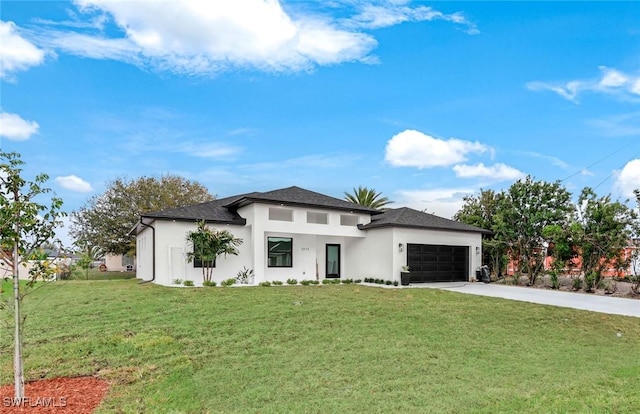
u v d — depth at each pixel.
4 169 5.70
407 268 21.11
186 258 19.80
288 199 21.55
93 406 5.93
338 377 7.20
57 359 7.98
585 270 20.47
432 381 7.11
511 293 18.75
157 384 6.80
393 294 16.53
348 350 8.77
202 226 19.25
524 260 23.81
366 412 5.83
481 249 25.36
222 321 10.85
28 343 8.97
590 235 20.38
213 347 8.79
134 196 37.06
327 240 24.16
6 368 7.61
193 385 6.74
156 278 19.28
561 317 13.04
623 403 6.25
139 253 25.70
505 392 6.65
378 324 11.11
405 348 9.03
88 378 7.11
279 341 9.31
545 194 23.95
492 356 8.71
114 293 15.02
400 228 21.69
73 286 17.53
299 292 16.17
